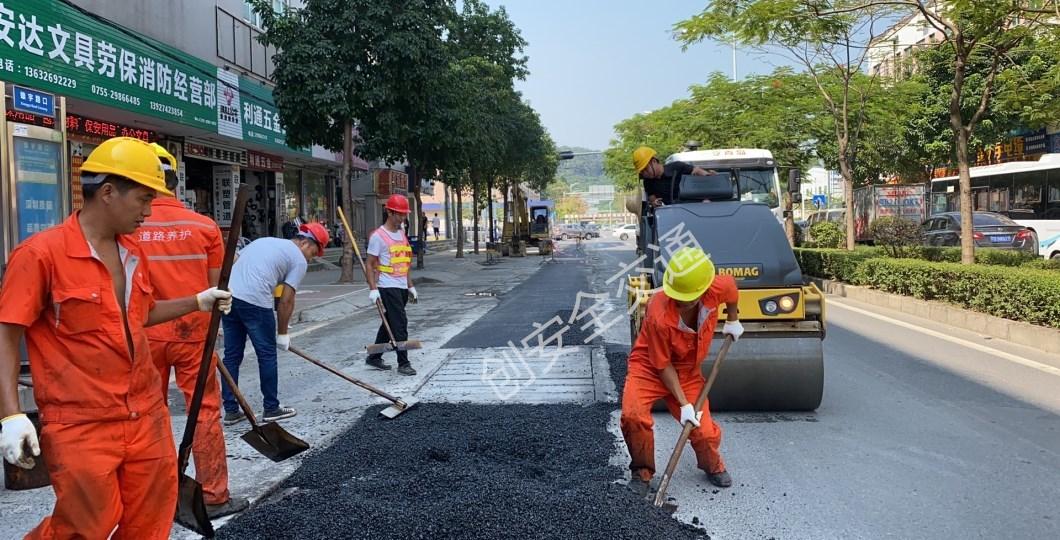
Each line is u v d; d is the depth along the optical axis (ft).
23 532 12.15
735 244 18.75
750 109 65.62
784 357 17.95
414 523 11.66
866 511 12.76
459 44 80.69
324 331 35.83
